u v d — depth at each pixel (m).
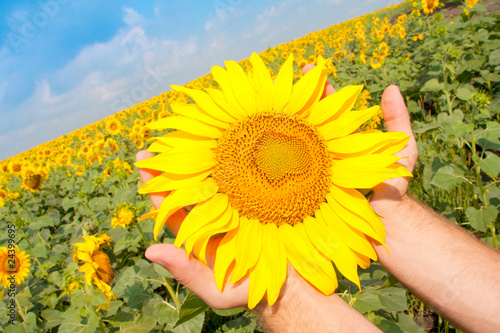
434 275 0.23
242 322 0.44
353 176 0.23
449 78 0.87
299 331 0.21
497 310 0.22
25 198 1.20
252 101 0.26
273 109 0.26
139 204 0.47
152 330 0.44
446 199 0.58
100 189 0.94
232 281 0.21
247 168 0.24
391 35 1.80
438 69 0.75
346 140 0.24
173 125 0.25
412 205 0.26
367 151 0.24
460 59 0.86
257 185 0.23
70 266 0.41
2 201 1.04
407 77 1.05
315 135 0.24
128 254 0.59
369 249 0.22
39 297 0.55
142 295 0.45
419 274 0.24
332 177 0.24
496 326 0.21
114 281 0.53
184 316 0.25
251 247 0.22
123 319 0.43
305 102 0.26
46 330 0.49
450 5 1.81
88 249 0.44
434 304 0.24
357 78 1.17
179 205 0.23
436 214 0.27
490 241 0.45
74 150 1.71
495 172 0.41
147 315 0.43
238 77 0.26
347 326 0.20
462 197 0.56
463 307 0.23
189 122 0.25
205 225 0.22
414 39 1.47
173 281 0.52
